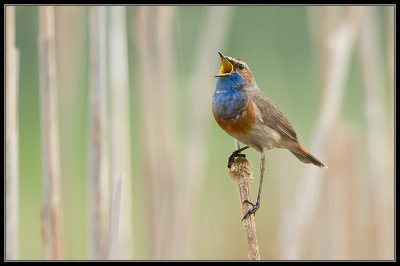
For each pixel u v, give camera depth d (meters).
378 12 12.44
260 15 15.19
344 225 11.06
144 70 11.06
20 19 15.46
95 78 9.68
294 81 15.12
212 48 11.36
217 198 12.86
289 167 12.34
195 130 11.08
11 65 9.41
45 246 9.30
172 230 10.81
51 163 9.38
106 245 9.51
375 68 11.44
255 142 10.23
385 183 11.35
